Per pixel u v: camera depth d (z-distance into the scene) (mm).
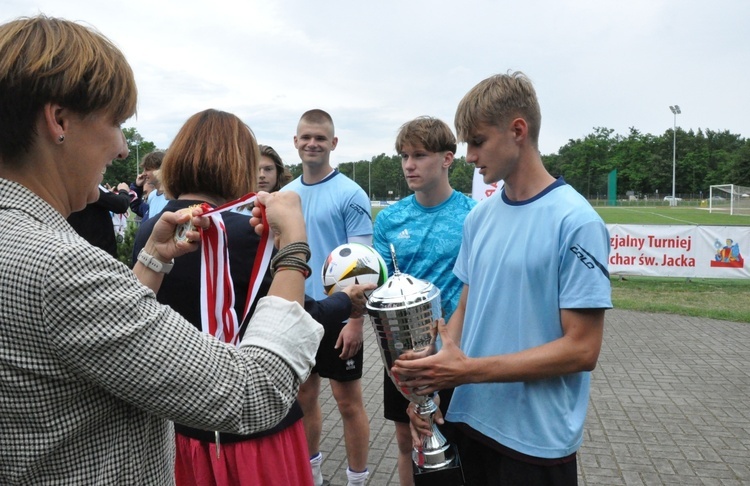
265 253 1304
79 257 878
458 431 2023
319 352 3205
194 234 1335
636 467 3898
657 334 7891
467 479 2004
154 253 1366
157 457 1060
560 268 1755
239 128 1866
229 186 1796
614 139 103125
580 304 1676
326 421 4742
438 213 3064
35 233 899
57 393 883
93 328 859
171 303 1740
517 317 1841
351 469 3342
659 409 4988
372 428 4602
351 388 3256
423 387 1723
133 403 919
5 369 858
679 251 11695
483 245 2000
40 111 955
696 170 96250
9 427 882
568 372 1714
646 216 41094
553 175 1948
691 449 4176
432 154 2986
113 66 1022
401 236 3102
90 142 1021
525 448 1792
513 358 1701
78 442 928
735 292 11328
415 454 1943
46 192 1003
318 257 3631
